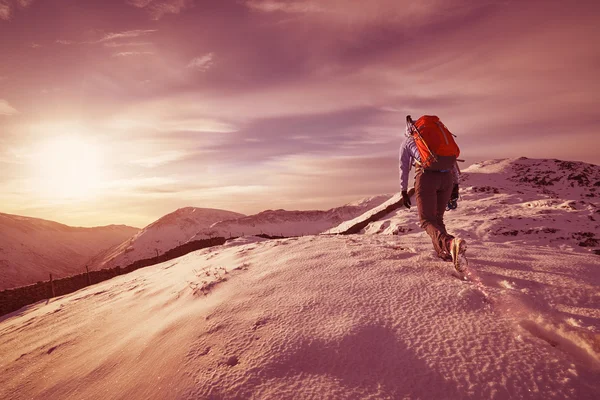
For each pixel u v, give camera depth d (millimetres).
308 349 1729
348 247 3867
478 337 1646
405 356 1586
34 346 3754
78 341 3338
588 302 1956
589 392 1262
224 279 3365
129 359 2268
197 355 1879
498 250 3576
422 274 2568
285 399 1421
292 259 3539
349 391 1421
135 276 8609
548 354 1476
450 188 2926
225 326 2143
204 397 1516
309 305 2217
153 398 1662
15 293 17750
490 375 1393
